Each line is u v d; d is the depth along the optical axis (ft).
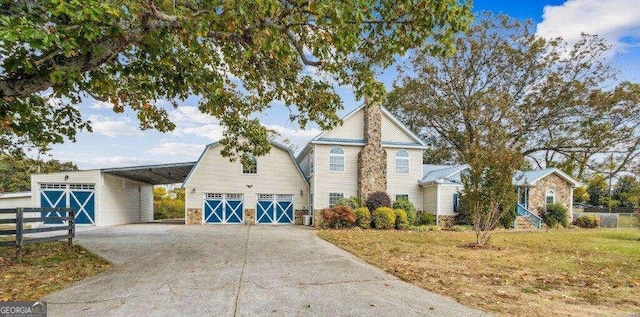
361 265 24.70
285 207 73.87
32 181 59.62
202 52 22.44
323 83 30.68
